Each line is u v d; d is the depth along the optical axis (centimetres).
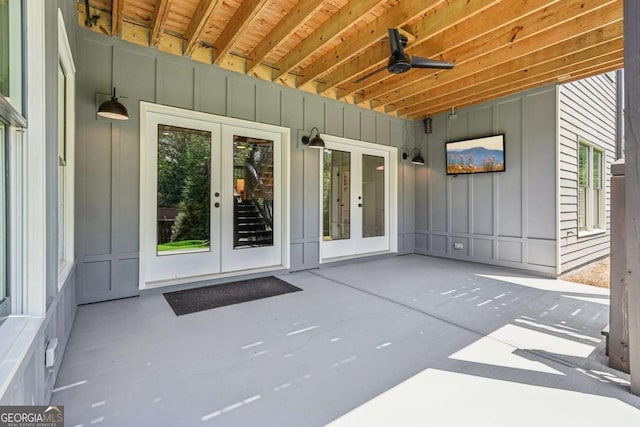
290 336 246
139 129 344
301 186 483
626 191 176
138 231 346
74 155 286
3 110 113
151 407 158
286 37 330
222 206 415
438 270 492
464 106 562
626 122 176
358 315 294
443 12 315
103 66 323
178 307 313
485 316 292
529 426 146
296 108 474
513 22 319
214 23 346
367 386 178
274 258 464
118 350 220
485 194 537
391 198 620
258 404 162
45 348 149
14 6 134
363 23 346
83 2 302
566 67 401
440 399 167
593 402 164
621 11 291
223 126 412
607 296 356
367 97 523
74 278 285
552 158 455
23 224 137
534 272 473
